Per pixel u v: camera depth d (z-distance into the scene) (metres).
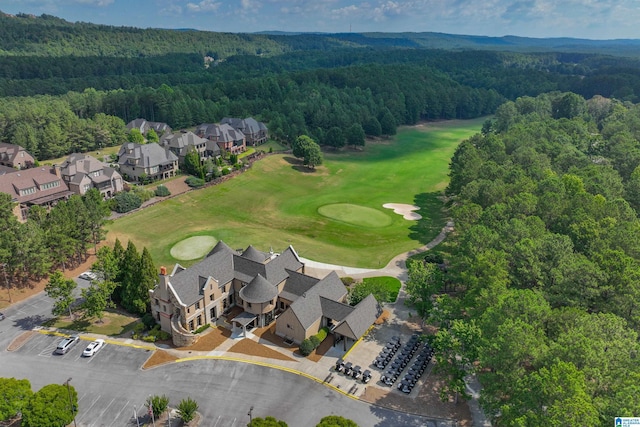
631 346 49.94
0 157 150.38
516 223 80.00
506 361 50.78
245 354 68.62
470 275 71.56
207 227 118.25
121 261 80.56
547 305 59.00
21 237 82.38
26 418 49.81
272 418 48.25
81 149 176.88
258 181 155.62
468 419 57.06
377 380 63.78
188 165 154.25
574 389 41.53
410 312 80.50
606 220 83.88
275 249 106.25
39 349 68.81
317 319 72.31
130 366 65.56
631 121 178.00
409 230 121.50
